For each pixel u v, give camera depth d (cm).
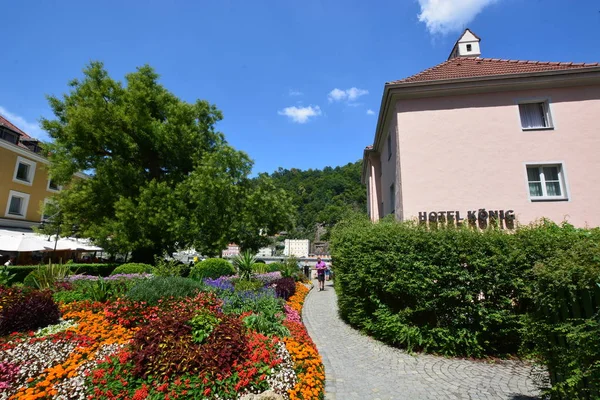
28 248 1759
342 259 939
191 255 3647
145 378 396
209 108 2625
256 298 827
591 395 314
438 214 1164
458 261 654
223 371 408
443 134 1230
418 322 687
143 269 1595
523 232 661
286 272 1845
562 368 352
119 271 1564
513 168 1171
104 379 390
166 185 2083
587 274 322
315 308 1266
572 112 1185
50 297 688
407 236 709
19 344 505
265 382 410
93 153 2081
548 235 638
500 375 540
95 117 1969
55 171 2005
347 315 967
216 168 2056
